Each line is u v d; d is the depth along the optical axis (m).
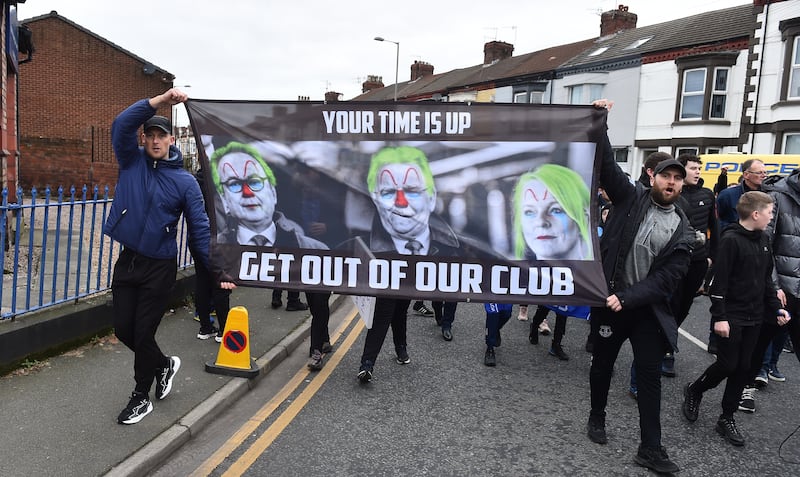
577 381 5.08
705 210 5.27
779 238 4.51
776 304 4.06
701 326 7.20
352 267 3.83
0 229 4.25
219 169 3.91
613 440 3.92
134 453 3.26
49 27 20.80
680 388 4.97
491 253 3.73
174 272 3.62
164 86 23.03
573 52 27.97
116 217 3.44
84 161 20.95
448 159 3.74
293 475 3.30
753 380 4.48
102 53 21.70
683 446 3.86
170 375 4.00
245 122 3.88
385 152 3.79
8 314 4.38
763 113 17.47
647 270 3.45
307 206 3.85
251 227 3.90
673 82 20.64
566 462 3.58
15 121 10.71
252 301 7.14
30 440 3.31
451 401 4.53
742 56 18.66
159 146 3.44
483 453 3.66
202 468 3.35
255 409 4.25
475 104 3.70
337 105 3.80
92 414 3.69
